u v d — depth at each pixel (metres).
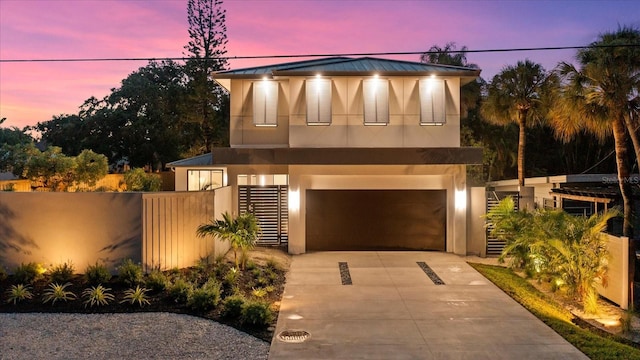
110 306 9.59
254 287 11.70
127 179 20.36
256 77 16.55
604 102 14.09
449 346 8.25
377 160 15.65
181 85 36.72
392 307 10.48
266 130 16.77
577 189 18.91
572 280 11.26
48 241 11.60
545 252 11.95
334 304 10.70
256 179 17.30
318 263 14.91
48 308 9.46
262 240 17.06
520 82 21.05
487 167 34.62
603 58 13.86
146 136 34.59
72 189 17.14
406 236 16.78
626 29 14.19
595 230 11.15
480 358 7.76
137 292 9.81
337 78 16.09
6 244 11.62
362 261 15.20
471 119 33.81
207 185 18.92
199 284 11.12
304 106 16.11
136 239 11.58
